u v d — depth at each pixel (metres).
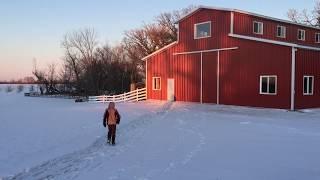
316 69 30.50
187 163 11.24
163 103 36.78
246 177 9.62
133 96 43.44
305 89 29.56
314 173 9.98
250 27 35.31
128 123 21.62
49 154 13.34
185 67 37.44
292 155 12.27
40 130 19.55
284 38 39.56
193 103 35.59
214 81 34.53
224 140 15.24
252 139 15.45
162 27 76.31
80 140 16.22
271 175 9.80
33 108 38.88
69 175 10.22
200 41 35.91
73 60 77.19
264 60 30.30
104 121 15.26
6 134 18.19
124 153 13.03
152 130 18.59
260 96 30.64
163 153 12.83
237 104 32.47
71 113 29.83
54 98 67.88
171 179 9.49
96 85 66.94
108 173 10.27
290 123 20.95
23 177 10.25
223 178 9.54
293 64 28.30
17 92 113.31
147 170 10.48
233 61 32.81
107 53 73.31
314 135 16.50
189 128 19.03
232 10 33.12
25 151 13.92
